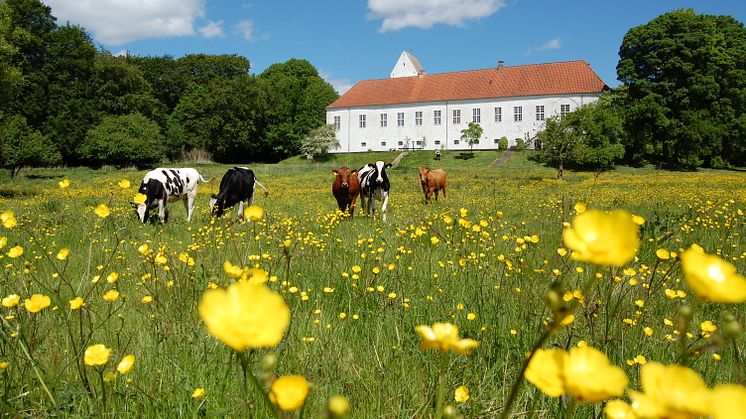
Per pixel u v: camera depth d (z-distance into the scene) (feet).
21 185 82.58
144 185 33.50
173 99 217.15
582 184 87.20
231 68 218.59
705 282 1.94
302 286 13.91
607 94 167.43
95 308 12.19
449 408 3.48
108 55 173.47
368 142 211.82
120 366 5.55
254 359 7.91
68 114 150.92
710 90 147.74
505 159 169.17
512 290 12.85
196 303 11.96
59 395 6.86
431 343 3.22
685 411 1.68
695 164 147.13
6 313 9.62
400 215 38.65
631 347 9.29
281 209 44.91
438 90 204.23
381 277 14.39
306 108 219.82
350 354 9.46
